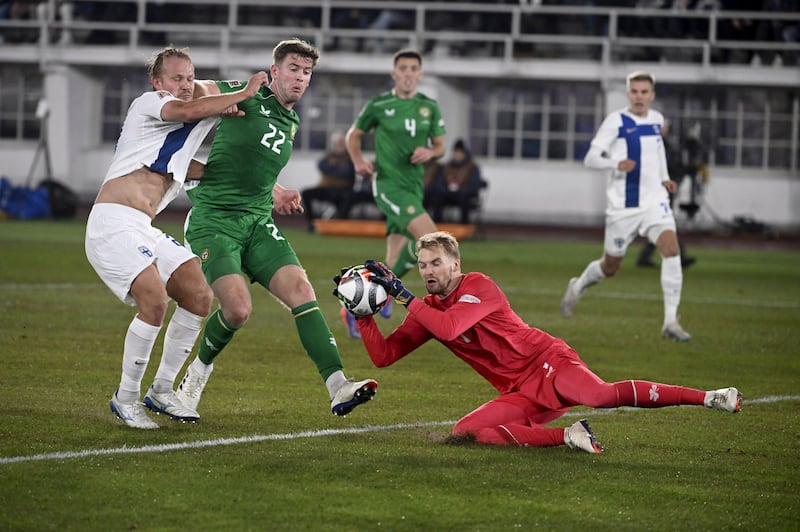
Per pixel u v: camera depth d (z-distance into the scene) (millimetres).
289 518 14758
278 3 95312
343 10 97375
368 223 80562
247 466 17375
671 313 34969
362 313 19312
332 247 69625
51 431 19406
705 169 87500
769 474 17859
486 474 17203
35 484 16000
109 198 20016
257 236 21469
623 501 15992
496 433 19125
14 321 33688
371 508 15281
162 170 20125
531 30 93875
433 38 92250
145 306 19625
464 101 97250
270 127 21391
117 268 19703
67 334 31578
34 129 99812
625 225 36344
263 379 25766
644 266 64688
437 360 29438
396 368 28047
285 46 21438
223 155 21172
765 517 15438
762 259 72062
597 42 90938
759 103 93438
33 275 48094
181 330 20359
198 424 20562
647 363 29922
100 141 101062
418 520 14781
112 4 99250
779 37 92250
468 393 24766
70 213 91938
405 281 51219
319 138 98750
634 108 36625
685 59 93250
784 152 93562
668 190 35906
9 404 21656
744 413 23016
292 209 22406
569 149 96125
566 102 95812
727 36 93000
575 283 38219
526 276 55094
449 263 19438
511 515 15125
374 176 36250
